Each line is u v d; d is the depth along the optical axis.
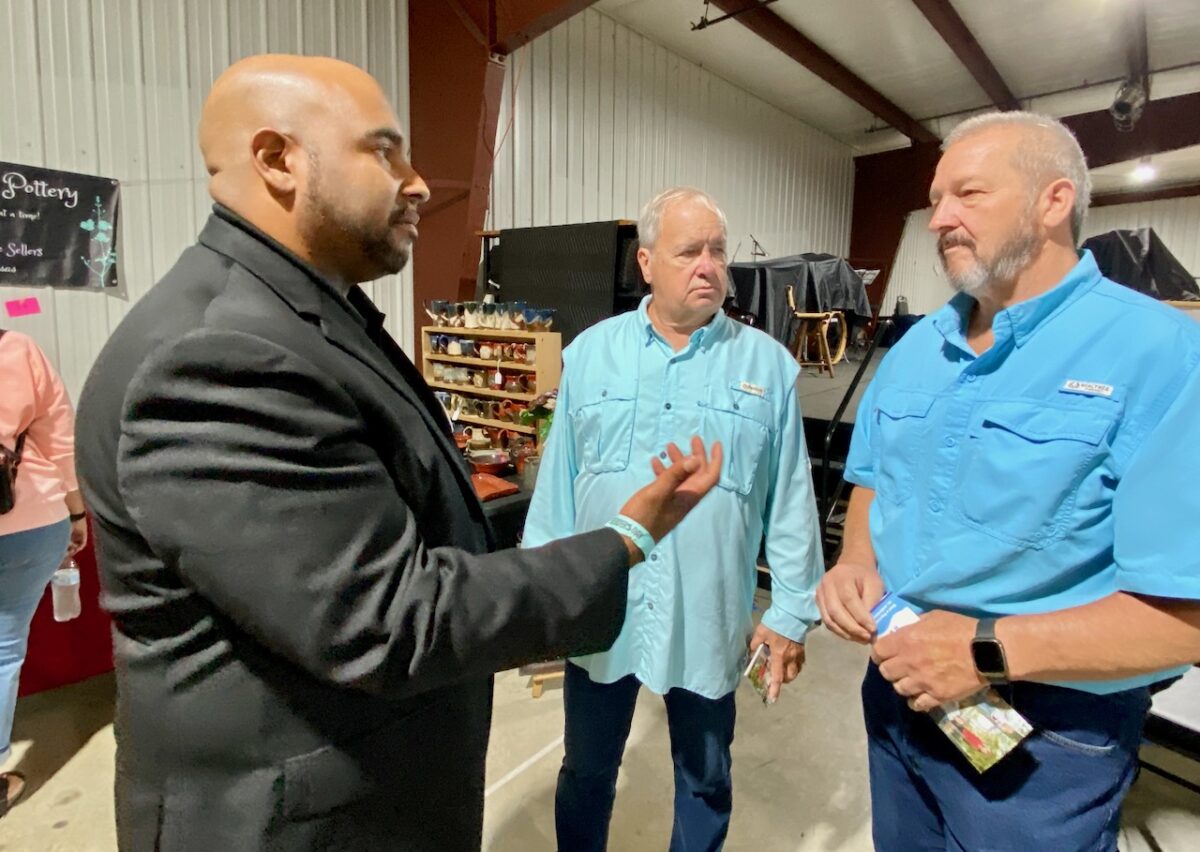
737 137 6.90
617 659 1.32
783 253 8.05
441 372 3.42
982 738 0.90
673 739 1.41
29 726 2.25
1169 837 1.78
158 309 0.65
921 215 9.76
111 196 2.64
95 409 0.66
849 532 1.23
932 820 1.12
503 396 3.12
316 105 0.68
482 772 0.91
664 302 1.33
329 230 0.70
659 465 0.86
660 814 1.89
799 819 1.87
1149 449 0.79
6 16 2.35
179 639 0.67
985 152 0.92
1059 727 0.90
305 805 0.69
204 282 0.67
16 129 2.40
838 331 7.18
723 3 4.90
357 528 0.61
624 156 5.43
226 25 2.90
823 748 2.18
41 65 2.44
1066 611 0.84
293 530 0.58
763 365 1.37
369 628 0.60
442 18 3.54
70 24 2.49
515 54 4.41
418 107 3.66
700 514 1.29
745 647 1.37
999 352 0.94
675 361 1.34
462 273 3.83
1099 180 10.47
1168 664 0.79
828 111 7.77
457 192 3.70
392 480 0.69
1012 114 0.95
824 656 2.76
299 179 0.68
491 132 3.68
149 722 0.69
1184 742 1.46
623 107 5.36
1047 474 0.86
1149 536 0.78
